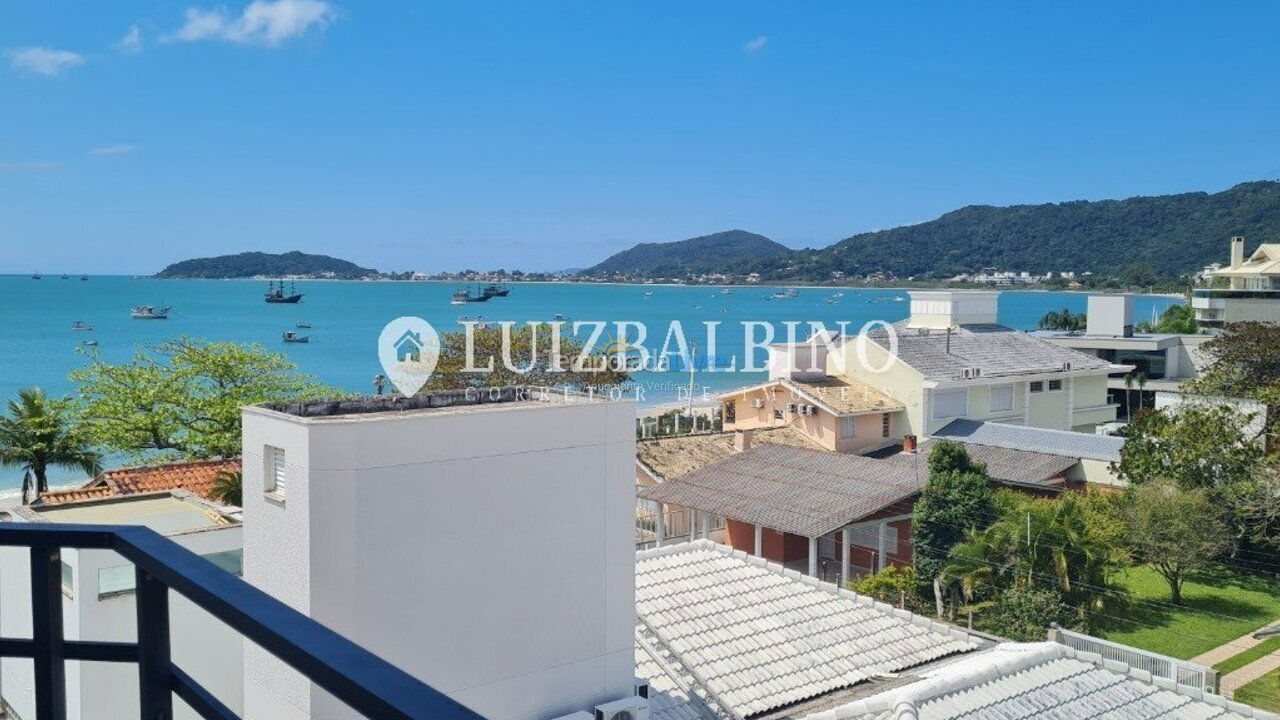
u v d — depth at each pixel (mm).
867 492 35625
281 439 12375
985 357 51344
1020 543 30750
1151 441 38531
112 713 16109
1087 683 17172
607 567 14125
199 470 29922
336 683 1847
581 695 13914
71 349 135625
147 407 43156
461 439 12727
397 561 12328
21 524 2750
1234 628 31328
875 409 46750
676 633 18250
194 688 2609
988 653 18719
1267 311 88875
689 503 37094
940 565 32250
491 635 13062
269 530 12602
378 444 12148
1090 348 70312
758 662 17766
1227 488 36156
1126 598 32062
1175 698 17156
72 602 16828
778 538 38906
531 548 13391
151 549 2604
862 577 36719
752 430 46188
